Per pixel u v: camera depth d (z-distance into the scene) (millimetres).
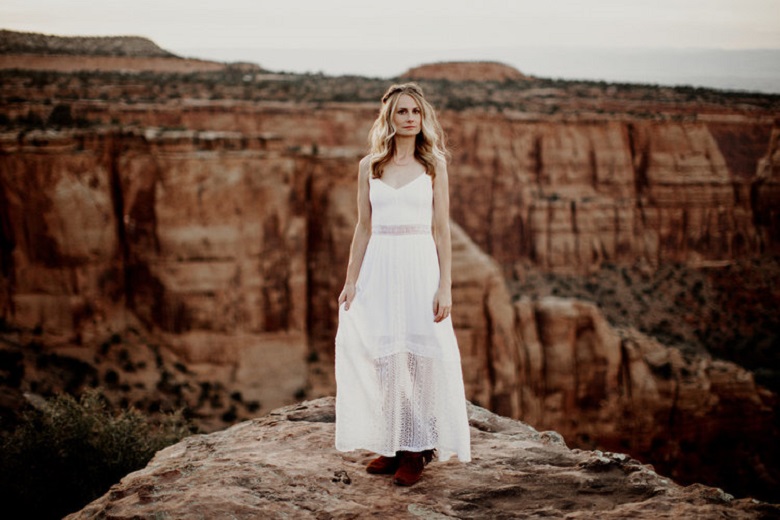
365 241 5098
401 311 4926
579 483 5016
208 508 4660
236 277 30531
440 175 4938
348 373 5012
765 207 64688
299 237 31703
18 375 26438
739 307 60219
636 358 40750
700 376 41281
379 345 4945
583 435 39688
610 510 4578
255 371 30562
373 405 4977
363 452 5547
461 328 33219
